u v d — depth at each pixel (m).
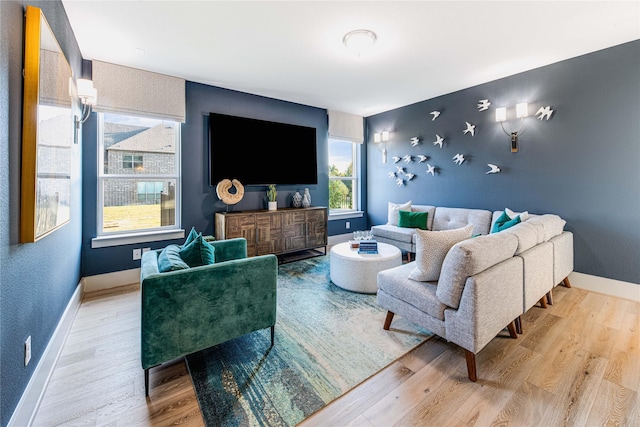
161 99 3.27
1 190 1.15
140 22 2.27
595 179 2.88
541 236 2.39
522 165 3.42
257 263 1.85
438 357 1.87
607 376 1.66
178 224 3.54
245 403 1.48
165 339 1.54
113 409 1.43
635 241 2.68
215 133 3.68
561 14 2.21
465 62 3.06
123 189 3.21
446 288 1.72
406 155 4.77
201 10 2.12
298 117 4.55
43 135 1.49
